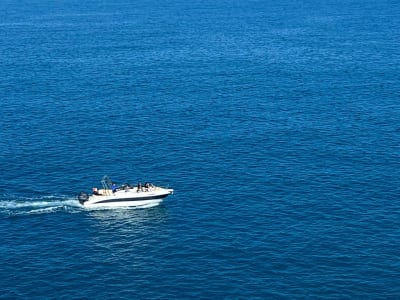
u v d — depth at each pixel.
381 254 66.62
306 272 63.34
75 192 84.06
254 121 115.38
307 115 118.94
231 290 60.50
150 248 68.88
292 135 106.81
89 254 67.75
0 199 81.56
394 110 121.25
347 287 60.75
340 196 81.62
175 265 65.25
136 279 62.81
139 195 78.38
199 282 61.97
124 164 94.44
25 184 86.62
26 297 59.91
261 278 62.44
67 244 70.06
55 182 87.50
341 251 67.38
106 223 74.94
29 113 122.19
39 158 96.94
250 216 76.19
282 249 67.94
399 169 90.94
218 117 118.38
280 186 85.12
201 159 96.06
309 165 92.94
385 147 100.25
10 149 100.94
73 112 122.88
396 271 63.41
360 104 126.19
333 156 96.62
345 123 113.38
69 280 62.78
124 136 107.56
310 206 78.69
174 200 81.31
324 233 71.44
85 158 97.00
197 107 125.62
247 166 92.88
